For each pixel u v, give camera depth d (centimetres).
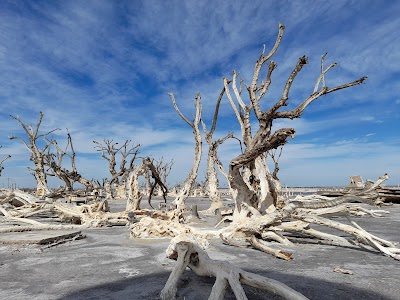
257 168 1274
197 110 1694
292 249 945
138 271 670
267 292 502
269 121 1115
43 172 3516
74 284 577
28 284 581
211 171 2566
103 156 4525
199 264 563
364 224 1573
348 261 771
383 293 514
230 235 1074
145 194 5775
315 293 509
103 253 887
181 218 1612
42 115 3531
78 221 1739
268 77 1248
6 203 2427
